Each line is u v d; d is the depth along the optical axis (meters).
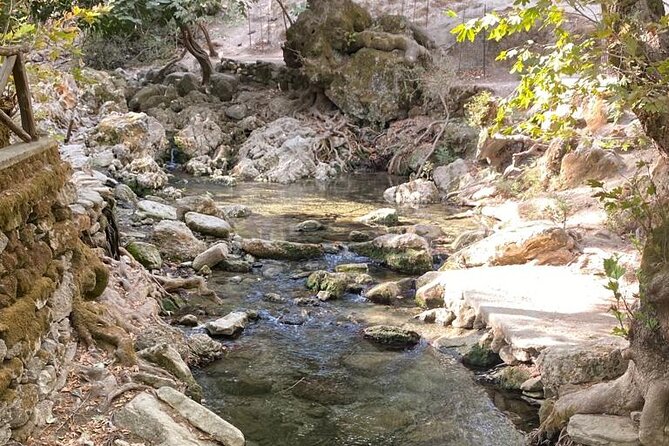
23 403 3.57
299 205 11.55
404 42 15.46
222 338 6.21
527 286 6.67
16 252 3.80
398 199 11.91
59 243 4.58
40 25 6.53
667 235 3.97
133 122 13.02
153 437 3.95
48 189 4.38
